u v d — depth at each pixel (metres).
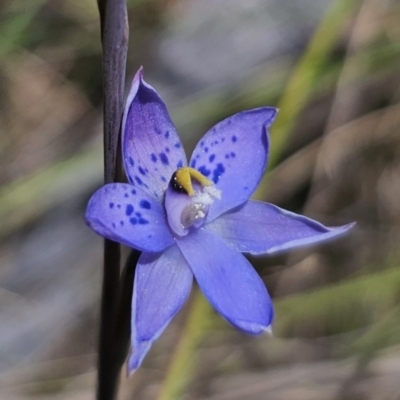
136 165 0.29
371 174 0.46
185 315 0.41
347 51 0.44
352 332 0.41
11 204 0.40
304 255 0.45
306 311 0.40
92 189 0.42
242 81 0.45
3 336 0.40
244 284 0.28
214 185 0.29
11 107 0.49
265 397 0.39
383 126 0.46
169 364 0.37
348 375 0.38
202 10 0.50
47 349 0.40
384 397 0.37
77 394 0.39
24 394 0.39
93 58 0.50
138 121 0.29
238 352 0.41
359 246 0.45
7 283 0.41
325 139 0.45
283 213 0.29
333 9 0.38
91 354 0.40
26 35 0.47
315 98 0.46
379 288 0.38
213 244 0.29
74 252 0.42
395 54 0.44
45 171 0.41
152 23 0.50
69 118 0.48
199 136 0.44
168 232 0.28
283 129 0.38
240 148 0.29
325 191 0.45
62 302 0.41
